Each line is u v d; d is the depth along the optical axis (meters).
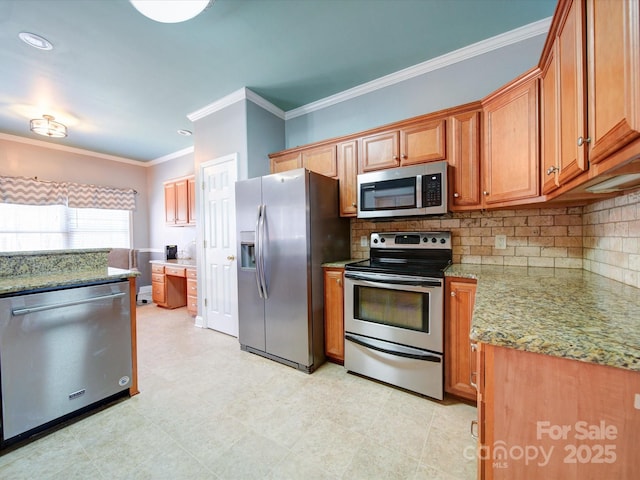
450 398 1.87
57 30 1.93
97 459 1.38
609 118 0.75
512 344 0.73
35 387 1.53
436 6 1.78
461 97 2.27
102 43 2.08
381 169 2.32
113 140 4.16
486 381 0.79
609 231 1.45
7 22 1.85
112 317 1.83
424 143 2.13
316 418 1.68
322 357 2.39
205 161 3.21
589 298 1.09
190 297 3.80
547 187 1.44
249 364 2.39
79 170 4.51
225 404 1.83
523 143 1.63
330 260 2.49
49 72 2.45
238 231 2.63
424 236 2.37
